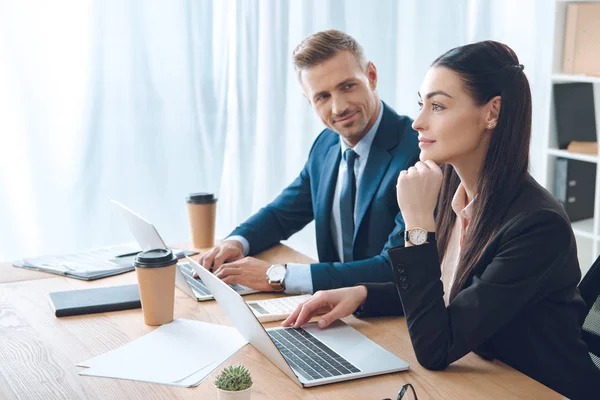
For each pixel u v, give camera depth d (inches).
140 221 66.0
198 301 65.7
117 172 117.6
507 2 138.9
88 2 112.1
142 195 119.6
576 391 53.6
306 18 127.7
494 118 54.5
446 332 51.3
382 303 61.1
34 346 55.7
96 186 116.4
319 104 78.6
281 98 127.3
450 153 55.7
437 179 55.2
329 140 85.4
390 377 49.8
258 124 127.9
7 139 111.3
